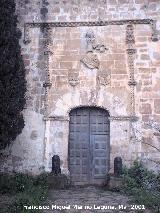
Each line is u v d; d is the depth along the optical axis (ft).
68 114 49.47
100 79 49.49
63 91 49.83
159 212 33.76
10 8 46.34
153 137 47.88
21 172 48.32
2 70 44.62
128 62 49.49
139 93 48.85
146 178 44.75
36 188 41.93
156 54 49.32
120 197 39.96
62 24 50.83
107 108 49.08
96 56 49.96
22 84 47.11
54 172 46.09
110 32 50.21
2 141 44.37
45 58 50.52
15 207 34.01
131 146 48.03
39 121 49.52
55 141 49.01
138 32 49.90
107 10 50.57
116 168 45.37
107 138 49.44
